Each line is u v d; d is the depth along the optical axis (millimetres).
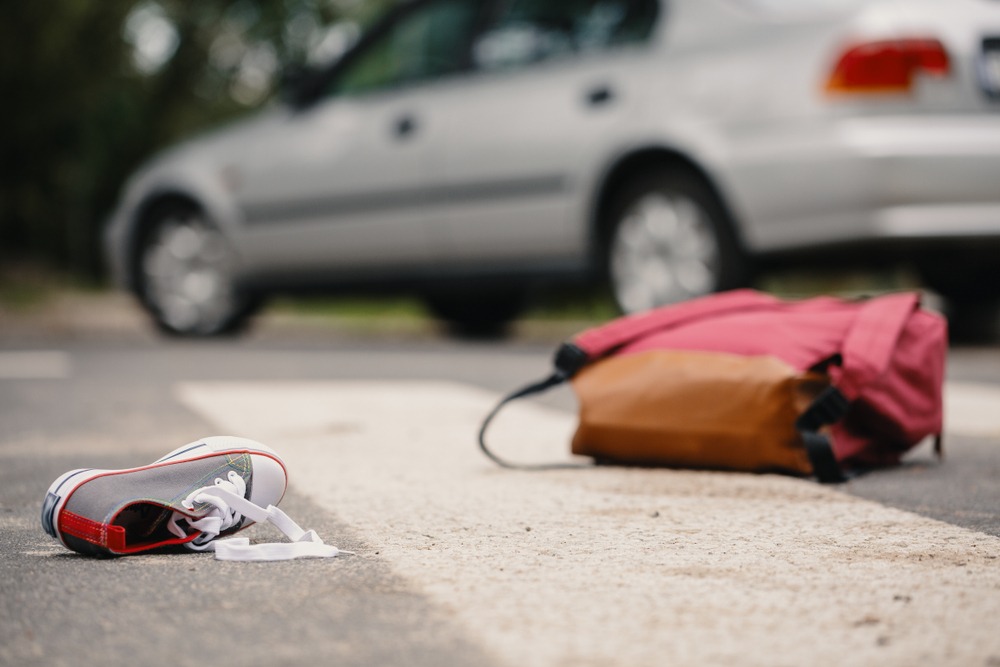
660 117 5820
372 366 5867
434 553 2088
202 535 2082
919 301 3010
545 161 6270
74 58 13438
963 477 2896
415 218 6840
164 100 15812
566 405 4430
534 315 10992
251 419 4020
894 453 3047
